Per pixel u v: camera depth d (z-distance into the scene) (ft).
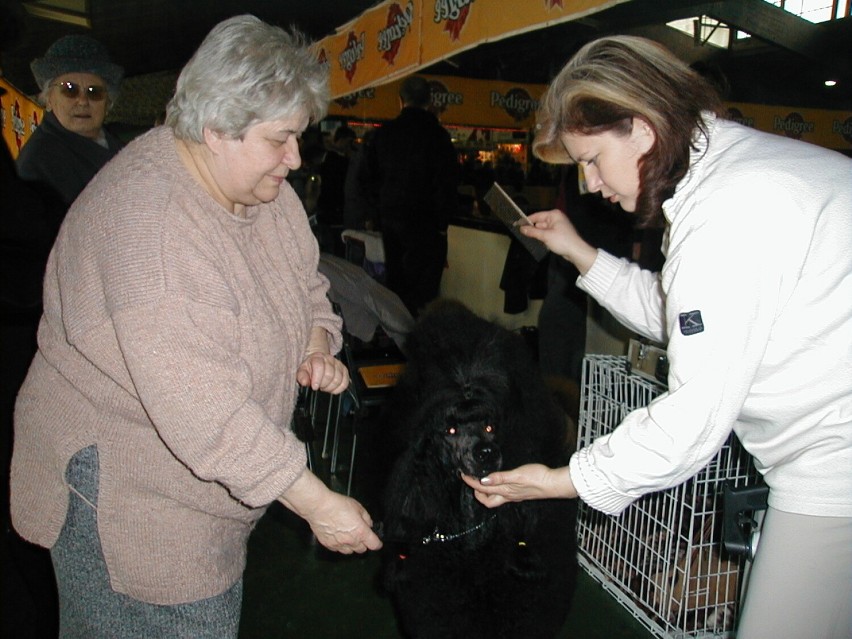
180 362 3.43
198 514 4.02
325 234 18.45
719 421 3.81
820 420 3.95
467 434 5.93
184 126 3.67
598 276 5.73
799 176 3.74
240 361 3.69
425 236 16.17
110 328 3.59
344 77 16.30
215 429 3.49
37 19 23.44
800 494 4.06
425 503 6.17
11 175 5.04
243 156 3.70
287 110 3.64
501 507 6.01
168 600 4.01
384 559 6.83
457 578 6.05
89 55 7.87
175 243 3.57
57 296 3.92
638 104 3.76
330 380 4.99
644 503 7.93
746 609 4.39
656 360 7.38
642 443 3.96
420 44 11.79
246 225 4.11
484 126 29.32
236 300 3.77
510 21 8.85
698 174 3.88
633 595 8.06
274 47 3.62
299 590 8.56
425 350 6.54
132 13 24.48
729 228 3.66
